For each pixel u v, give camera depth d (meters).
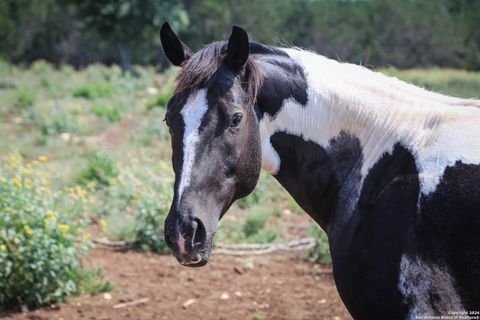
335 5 44.66
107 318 4.99
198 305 5.30
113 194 8.32
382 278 2.39
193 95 2.45
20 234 4.98
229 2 38.97
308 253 6.69
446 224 2.29
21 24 39.91
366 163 2.59
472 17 40.53
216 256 6.70
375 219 2.45
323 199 2.69
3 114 16.81
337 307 5.15
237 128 2.45
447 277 2.29
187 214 2.35
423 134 2.49
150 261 6.51
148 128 13.66
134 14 28.89
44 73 28.14
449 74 27.81
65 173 9.88
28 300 5.09
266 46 2.73
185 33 35.81
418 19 39.38
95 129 14.55
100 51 42.09
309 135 2.66
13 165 6.87
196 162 2.40
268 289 5.69
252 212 7.88
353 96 2.63
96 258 6.54
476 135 2.38
